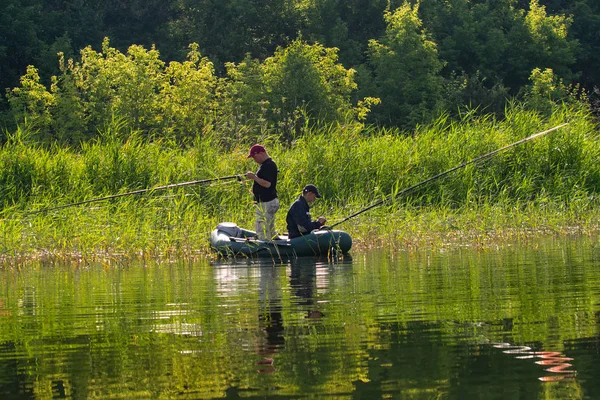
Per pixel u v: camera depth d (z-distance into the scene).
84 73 58.84
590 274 13.61
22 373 7.71
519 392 6.59
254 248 19.58
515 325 9.20
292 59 61.12
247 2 80.81
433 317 9.84
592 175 30.45
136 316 10.66
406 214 24.47
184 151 30.12
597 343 8.16
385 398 6.53
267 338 8.88
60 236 21.41
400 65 69.94
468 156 30.19
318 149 29.78
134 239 21.25
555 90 67.75
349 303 11.16
